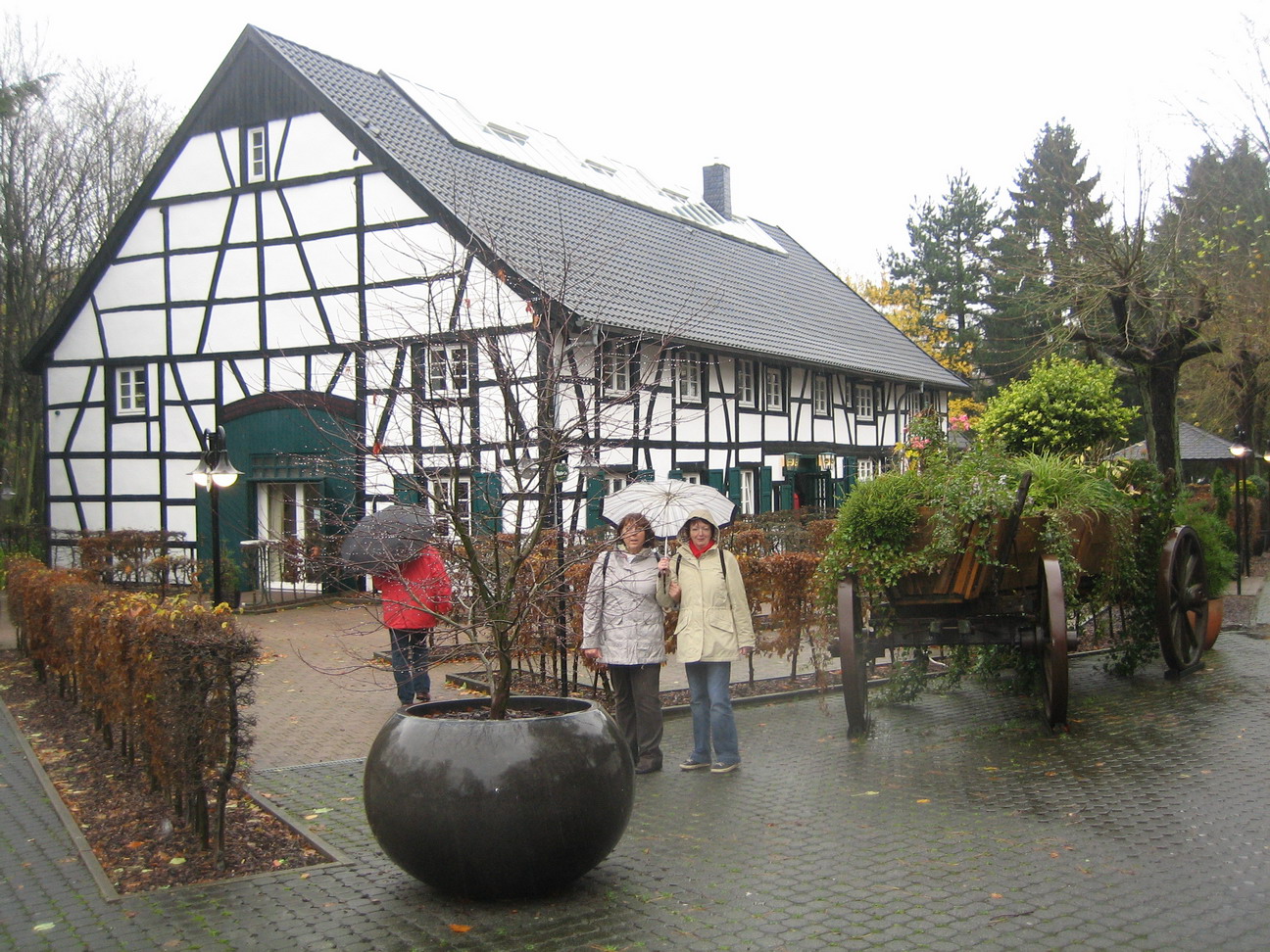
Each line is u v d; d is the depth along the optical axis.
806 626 9.71
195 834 5.62
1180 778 6.54
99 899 4.85
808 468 25.23
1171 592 9.50
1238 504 21.48
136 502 21.11
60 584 9.39
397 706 9.38
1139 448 23.36
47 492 22.19
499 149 22.84
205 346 20.22
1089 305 17.28
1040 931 4.29
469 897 4.74
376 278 18.16
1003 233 44.72
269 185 19.41
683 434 20.33
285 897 4.84
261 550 17.33
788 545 16.47
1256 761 6.91
